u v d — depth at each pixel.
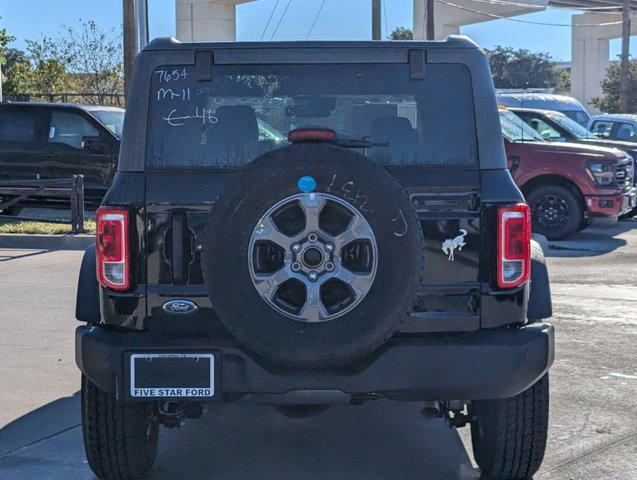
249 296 3.98
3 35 29.53
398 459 5.36
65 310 9.36
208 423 6.02
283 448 5.55
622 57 42.09
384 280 3.96
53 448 5.44
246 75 4.57
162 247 4.38
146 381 4.27
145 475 5.06
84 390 4.62
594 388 6.68
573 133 17.91
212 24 44.12
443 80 4.55
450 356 4.25
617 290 10.66
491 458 4.82
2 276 11.38
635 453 5.38
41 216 17.12
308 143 4.15
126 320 4.38
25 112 16.41
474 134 4.50
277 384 4.23
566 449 5.44
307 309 3.96
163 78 4.54
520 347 4.27
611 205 14.73
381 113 4.58
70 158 16.12
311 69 4.59
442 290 4.36
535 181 15.08
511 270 4.34
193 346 4.25
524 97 27.78
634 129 21.20
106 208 4.36
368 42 4.58
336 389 4.23
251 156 4.51
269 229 3.96
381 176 3.98
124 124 4.50
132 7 20.39
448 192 4.39
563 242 14.95
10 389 6.63
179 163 4.46
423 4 46.81
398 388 4.25
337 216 3.99
